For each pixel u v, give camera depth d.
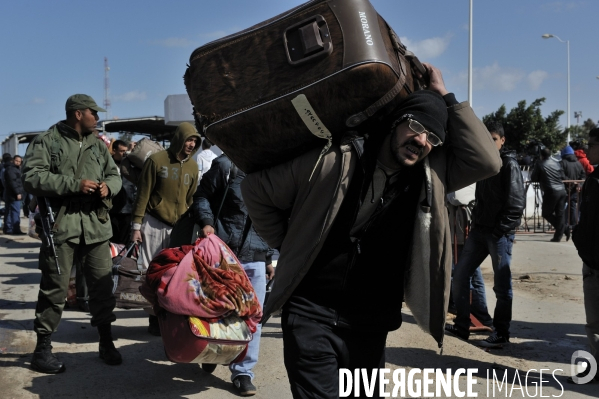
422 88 2.48
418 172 2.38
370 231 2.41
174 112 10.32
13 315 6.00
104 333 4.55
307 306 2.42
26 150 4.32
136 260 5.38
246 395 4.02
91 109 4.41
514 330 5.79
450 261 2.37
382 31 2.17
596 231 4.23
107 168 4.60
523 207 5.07
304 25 2.14
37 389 4.00
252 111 2.19
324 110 2.12
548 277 8.49
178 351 3.49
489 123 5.19
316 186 2.30
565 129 26.94
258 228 2.61
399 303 2.56
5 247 11.91
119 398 3.92
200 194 4.28
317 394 2.38
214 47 2.32
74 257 4.74
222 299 3.51
